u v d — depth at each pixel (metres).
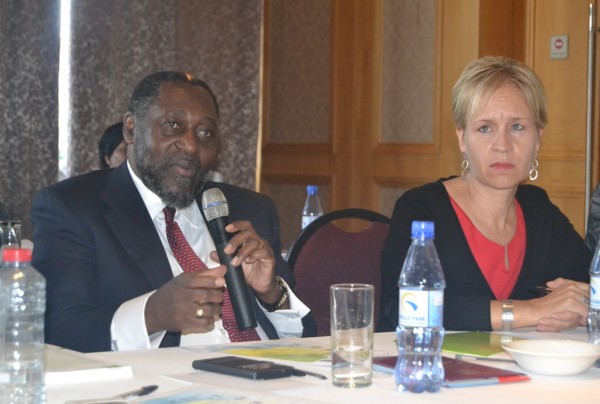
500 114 3.04
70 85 6.66
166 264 2.85
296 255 3.61
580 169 6.49
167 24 7.11
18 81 6.34
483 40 6.84
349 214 3.75
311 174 8.02
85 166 6.71
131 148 2.99
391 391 1.85
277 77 8.27
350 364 1.88
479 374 1.96
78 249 2.81
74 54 6.66
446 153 7.05
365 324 1.89
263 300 2.84
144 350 2.32
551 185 6.62
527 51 6.72
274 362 2.13
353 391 1.84
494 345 2.40
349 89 7.72
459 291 3.08
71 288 2.73
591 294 2.46
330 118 7.85
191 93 2.92
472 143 3.08
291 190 8.22
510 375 1.97
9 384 1.73
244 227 2.56
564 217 3.37
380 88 7.52
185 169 2.88
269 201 3.25
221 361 2.06
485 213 3.15
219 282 2.41
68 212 2.84
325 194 7.93
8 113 6.32
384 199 7.53
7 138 6.32
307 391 1.83
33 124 6.39
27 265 1.80
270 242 3.16
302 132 8.10
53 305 2.72
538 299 2.78
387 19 7.47
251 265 2.72
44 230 2.85
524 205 3.29
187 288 2.42
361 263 3.65
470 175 3.19
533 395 1.84
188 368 2.07
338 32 7.78
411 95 7.30
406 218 3.13
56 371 1.92
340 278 3.61
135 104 2.94
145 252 2.84
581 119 6.49
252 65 7.51
